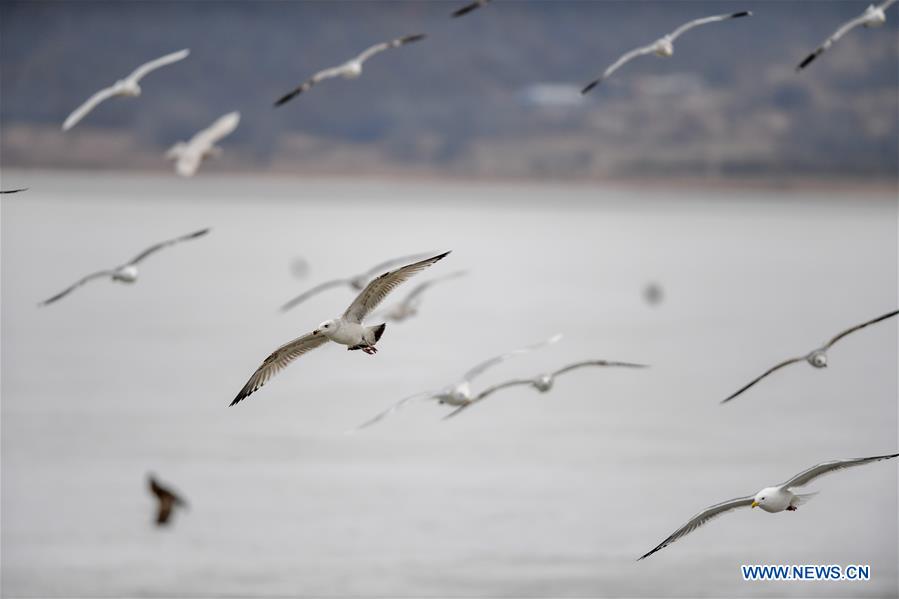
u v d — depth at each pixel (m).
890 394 56.97
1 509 38.47
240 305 85.00
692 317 80.62
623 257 121.06
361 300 20.67
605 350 67.44
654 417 52.16
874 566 34.91
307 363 63.19
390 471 43.06
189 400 53.75
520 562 34.72
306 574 33.88
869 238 143.25
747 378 60.72
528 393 57.25
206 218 153.00
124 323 75.56
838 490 41.56
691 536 37.22
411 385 57.72
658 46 28.39
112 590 32.72
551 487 41.38
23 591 32.59
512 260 116.56
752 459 44.97
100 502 39.25
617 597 32.44
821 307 85.88
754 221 167.50
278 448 45.97
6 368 59.66
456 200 198.00
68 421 49.22
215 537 36.22
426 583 33.12
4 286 89.06
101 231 131.50
